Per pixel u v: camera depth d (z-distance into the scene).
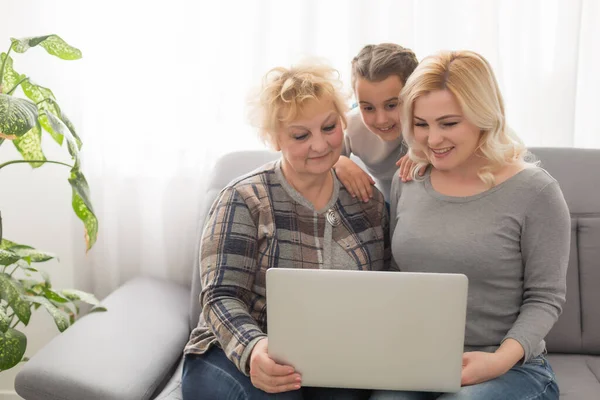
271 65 2.25
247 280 1.63
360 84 1.75
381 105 1.75
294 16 2.22
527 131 2.28
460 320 1.36
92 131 2.31
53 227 2.41
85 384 1.63
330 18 2.25
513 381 1.49
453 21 2.20
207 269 1.63
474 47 2.19
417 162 1.68
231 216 1.64
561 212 1.57
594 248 1.92
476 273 1.59
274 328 1.41
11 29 2.27
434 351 1.38
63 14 2.25
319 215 1.68
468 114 1.53
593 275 1.92
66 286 2.46
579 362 1.89
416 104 1.58
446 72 1.54
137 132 2.30
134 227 2.38
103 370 1.69
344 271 1.37
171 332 1.94
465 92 1.52
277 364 1.43
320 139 1.59
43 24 2.26
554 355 1.94
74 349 1.76
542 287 1.56
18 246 2.12
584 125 2.32
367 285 1.37
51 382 1.63
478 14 2.17
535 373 1.54
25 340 1.90
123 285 2.21
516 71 2.25
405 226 1.67
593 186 1.96
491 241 1.57
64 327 2.00
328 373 1.42
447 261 1.60
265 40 2.20
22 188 2.38
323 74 1.60
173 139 2.30
